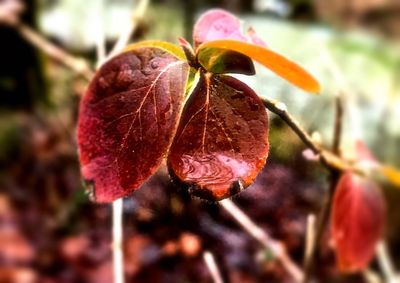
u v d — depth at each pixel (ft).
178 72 0.41
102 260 3.71
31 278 3.70
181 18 5.21
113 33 5.55
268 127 0.43
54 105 5.12
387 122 4.79
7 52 5.13
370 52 5.79
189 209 1.48
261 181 1.73
